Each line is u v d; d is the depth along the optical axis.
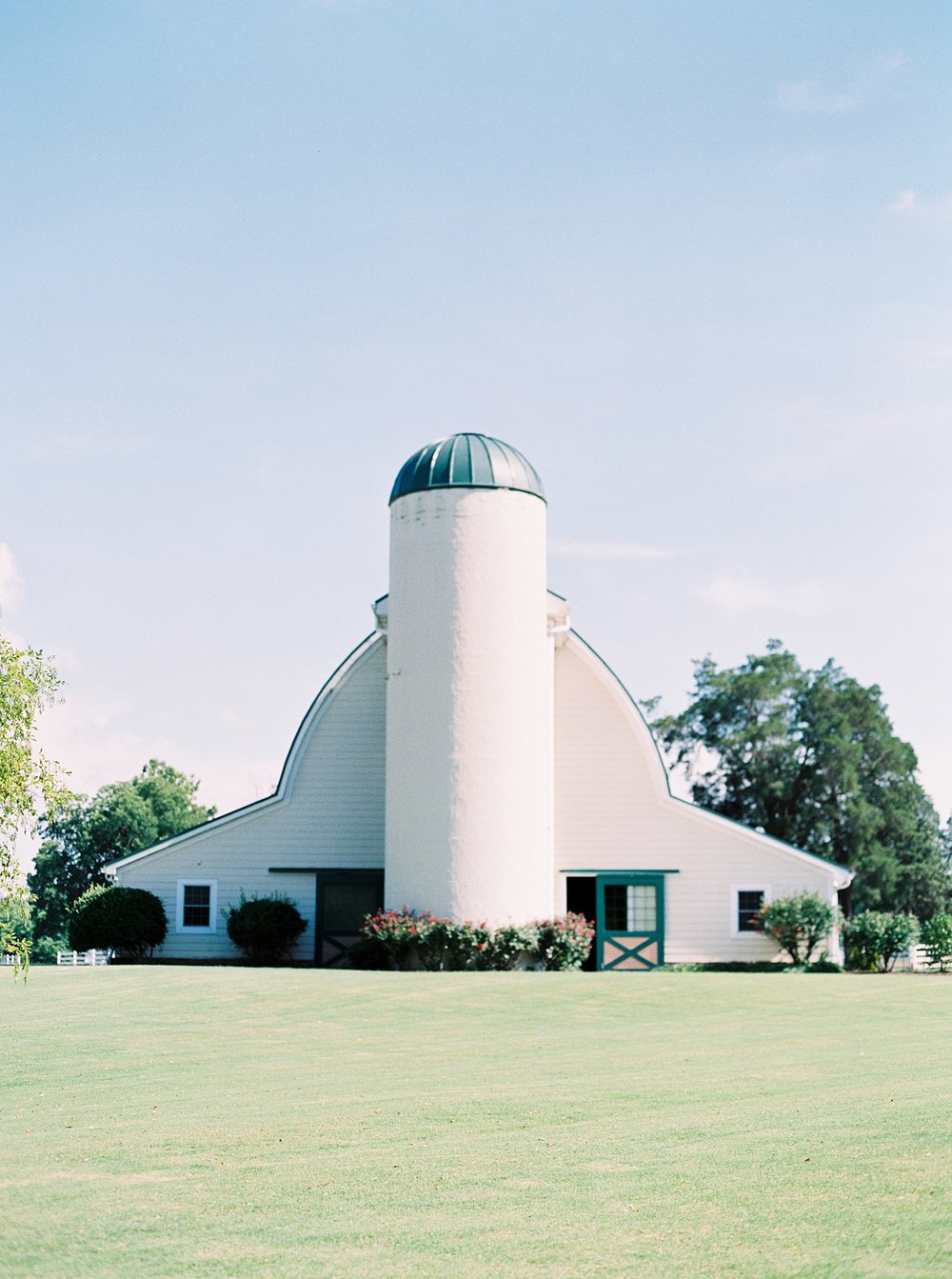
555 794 37.25
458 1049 20.02
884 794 66.12
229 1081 17.27
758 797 66.06
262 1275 8.07
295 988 27.08
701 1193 9.55
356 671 38.28
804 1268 7.77
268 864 37.62
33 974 30.73
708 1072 16.52
